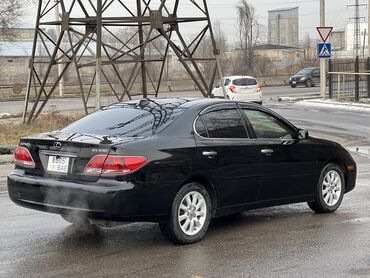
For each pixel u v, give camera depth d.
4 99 40.47
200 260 5.92
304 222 7.60
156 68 56.25
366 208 8.47
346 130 19.86
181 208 6.42
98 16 16.58
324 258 5.97
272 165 7.32
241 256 6.06
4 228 7.23
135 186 5.98
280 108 28.67
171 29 19.58
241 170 6.96
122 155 6.01
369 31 34.53
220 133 6.90
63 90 44.25
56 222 7.57
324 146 8.04
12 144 15.12
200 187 6.61
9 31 27.25
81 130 6.87
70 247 6.41
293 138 7.73
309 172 7.81
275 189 7.40
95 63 17.25
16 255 6.10
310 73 50.88
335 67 41.66
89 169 6.11
